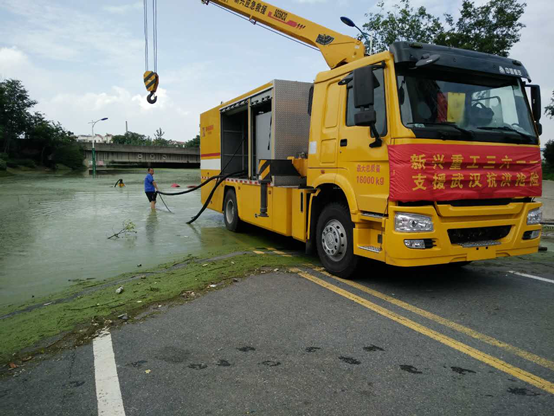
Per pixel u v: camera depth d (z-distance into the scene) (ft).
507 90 16.61
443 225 14.49
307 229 20.48
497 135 15.42
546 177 108.68
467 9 53.62
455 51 15.64
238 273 18.74
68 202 57.06
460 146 14.55
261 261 21.22
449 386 9.38
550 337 12.03
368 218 15.76
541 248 24.35
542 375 9.88
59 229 34.42
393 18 55.93
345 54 25.14
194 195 69.92
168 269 20.35
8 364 10.72
